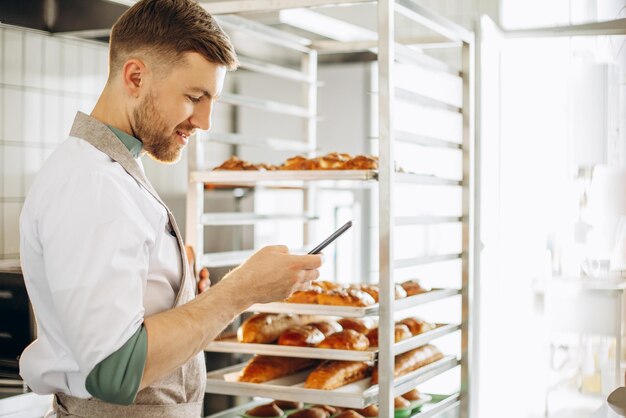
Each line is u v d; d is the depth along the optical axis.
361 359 2.29
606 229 3.29
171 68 1.43
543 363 3.42
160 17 1.43
